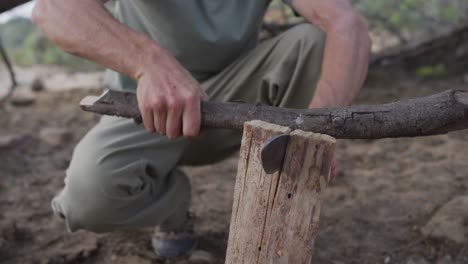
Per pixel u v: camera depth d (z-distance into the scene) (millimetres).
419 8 5129
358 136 1488
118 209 1914
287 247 1379
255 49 2037
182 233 2283
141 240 2445
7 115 4438
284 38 1968
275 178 1353
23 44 7895
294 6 1995
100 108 1676
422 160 3199
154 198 2018
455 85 4547
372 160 3240
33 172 3268
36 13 1685
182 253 2291
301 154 1317
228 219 2623
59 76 5824
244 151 1389
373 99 4324
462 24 4840
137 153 1929
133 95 1675
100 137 1931
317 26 1919
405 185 2883
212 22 1936
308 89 1944
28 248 2430
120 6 2066
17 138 3637
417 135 1462
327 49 1814
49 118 4332
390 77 4762
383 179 2979
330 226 2543
